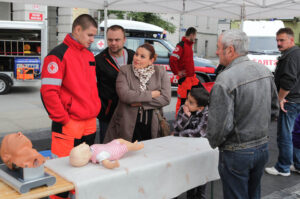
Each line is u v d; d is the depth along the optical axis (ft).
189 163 7.44
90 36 8.15
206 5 22.53
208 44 138.72
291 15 23.85
